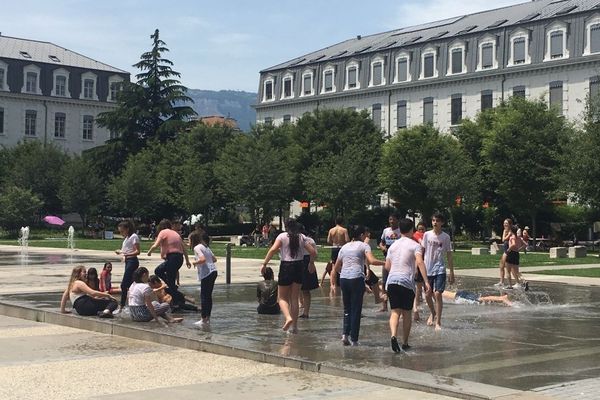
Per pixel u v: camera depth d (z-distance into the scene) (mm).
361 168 54875
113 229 72312
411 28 78875
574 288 21375
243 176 55469
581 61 58156
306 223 64250
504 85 63625
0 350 11094
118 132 71750
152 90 70812
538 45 61406
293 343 11219
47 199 71562
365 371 9172
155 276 14586
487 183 53062
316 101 79312
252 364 10141
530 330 13055
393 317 10633
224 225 69438
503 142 49219
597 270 28203
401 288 10602
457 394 8117
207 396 8172
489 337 12195
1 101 86562
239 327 12938
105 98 93625
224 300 17609
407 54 71438
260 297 14844
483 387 8336
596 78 57344
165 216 69688
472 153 54750
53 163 72062
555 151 44750
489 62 64875
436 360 10062
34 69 88812
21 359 10328
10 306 15414
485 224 56656
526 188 48781
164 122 69688
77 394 8188
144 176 63500
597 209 39406
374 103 74062
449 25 72500
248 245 52375
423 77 69875
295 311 12398
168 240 15109
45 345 11617
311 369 9672
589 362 10039
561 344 11547
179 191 64688
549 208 50500
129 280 14844
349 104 76438
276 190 55906
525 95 62031
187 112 71250
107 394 8211
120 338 12422
